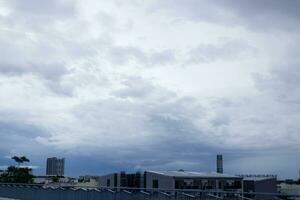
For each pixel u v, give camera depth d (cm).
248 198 1573
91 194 2441
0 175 8025
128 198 2150
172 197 1892
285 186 4525
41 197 2936
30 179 8044
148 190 2055
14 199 3300
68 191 2644
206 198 1738
